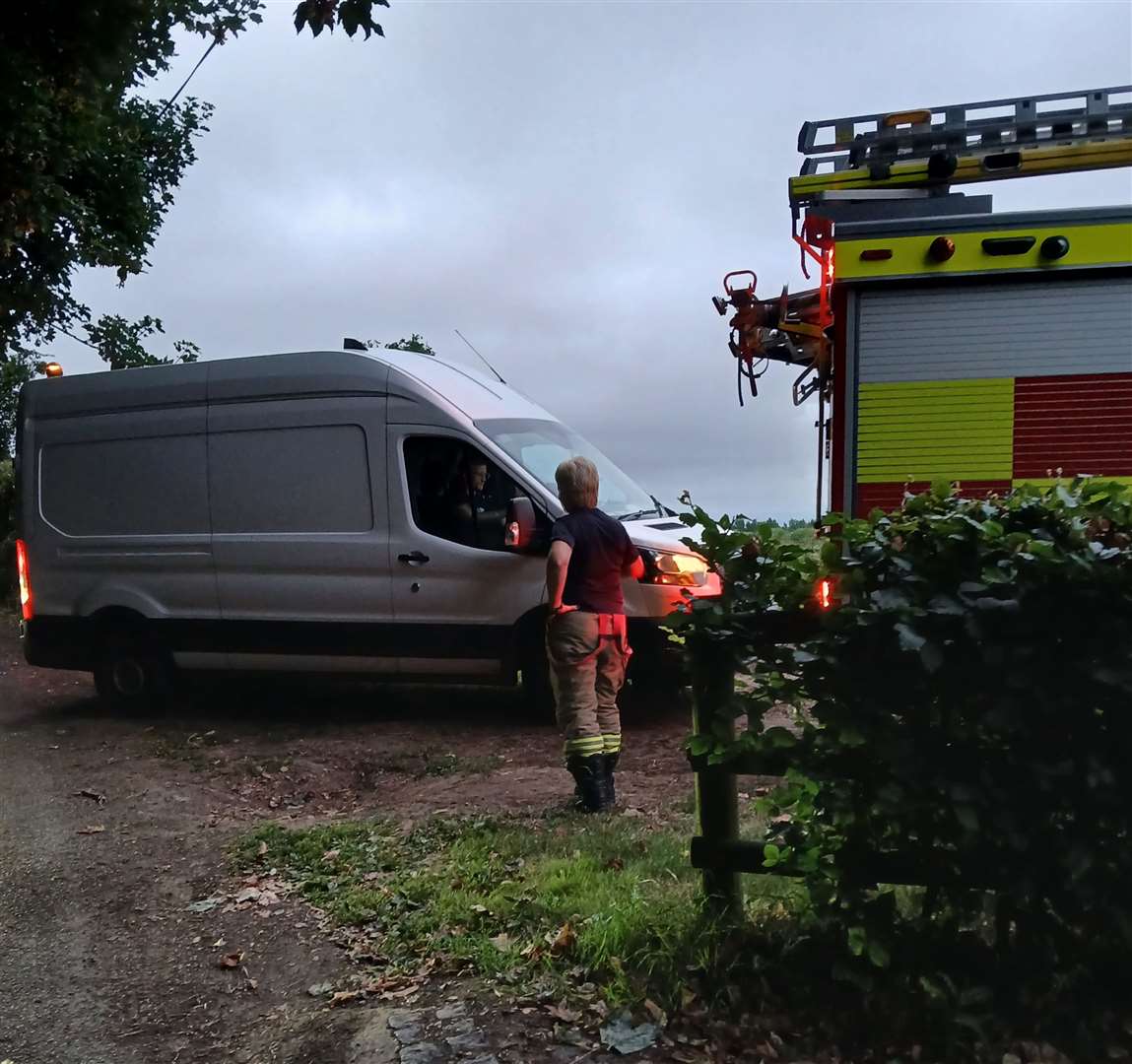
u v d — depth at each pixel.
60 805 6.38
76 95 11.91
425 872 4.73
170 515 8.59
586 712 5.48
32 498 9.10
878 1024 3.10
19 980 4.12
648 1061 3.13
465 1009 3.50
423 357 8.61
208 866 5.18
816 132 7.84
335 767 6.95
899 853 3.09
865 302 6.88
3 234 12.36
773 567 3.23
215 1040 3.60
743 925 3.59
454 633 7.85
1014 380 6.70
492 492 7.77
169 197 17.97
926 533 3.00
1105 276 6.59
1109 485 3.00
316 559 8.12
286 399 8.30
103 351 18.53
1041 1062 2.92
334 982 3.86
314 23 5.61
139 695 8.77
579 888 4.28
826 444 7.43
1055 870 2.93
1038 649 2.83
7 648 13.32
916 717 3.03
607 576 5.57
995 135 7.61
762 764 3.25
